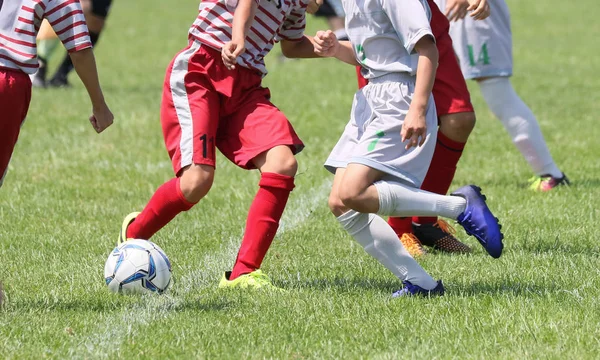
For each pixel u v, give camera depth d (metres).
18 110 12.87
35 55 12.88
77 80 45.84
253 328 12.41
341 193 13.52
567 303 13.38
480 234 13.61
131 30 70.69
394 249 13.88
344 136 14.50
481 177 25.52
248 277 14.74
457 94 16.98
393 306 13.34
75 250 17.77
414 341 11.80
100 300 14.02
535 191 23.22
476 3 17.12
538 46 63.59
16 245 18.20
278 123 14.95
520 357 11.12
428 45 13.49
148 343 11.84
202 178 14.84
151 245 14.74
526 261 16.23
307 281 15.28
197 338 11.98
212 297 14.12
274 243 18.38
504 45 22.81
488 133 32.44
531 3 88.25
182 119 14.91
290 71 49.84
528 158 23.48
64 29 13.01
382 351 11.50
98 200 22.86
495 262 16.31
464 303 13.41
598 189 23.16
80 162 27.59
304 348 11.61
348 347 11.63
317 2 15.79
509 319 12.60
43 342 11.87
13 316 12.93
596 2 88.94
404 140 13.35
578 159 27.89
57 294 14.32
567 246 17.45
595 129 33.38
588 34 69.94
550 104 39.72
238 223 20.33
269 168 14.71
